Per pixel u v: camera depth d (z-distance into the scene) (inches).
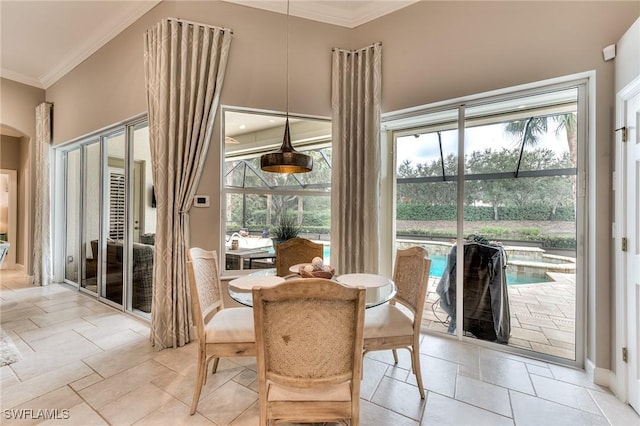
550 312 95.7
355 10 121.3
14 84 179.8
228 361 93.4
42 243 181.0
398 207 129.2
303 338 47.2
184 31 106.9
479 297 107.2
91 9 122.1
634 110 71.8
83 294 164.1
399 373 86.3
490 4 98.2
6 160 225.8
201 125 108.9
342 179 123.2
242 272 120.0
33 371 87.0
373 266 119.6
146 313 130.5
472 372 86.8
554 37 88.1
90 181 163.9
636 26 69.3
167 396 75.4
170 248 105.0
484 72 99.3
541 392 77.3
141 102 122.6
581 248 88.8
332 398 49.1
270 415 48.8
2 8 121.2
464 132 109.8
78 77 159.3
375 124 118.4
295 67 120.4
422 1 110.8
